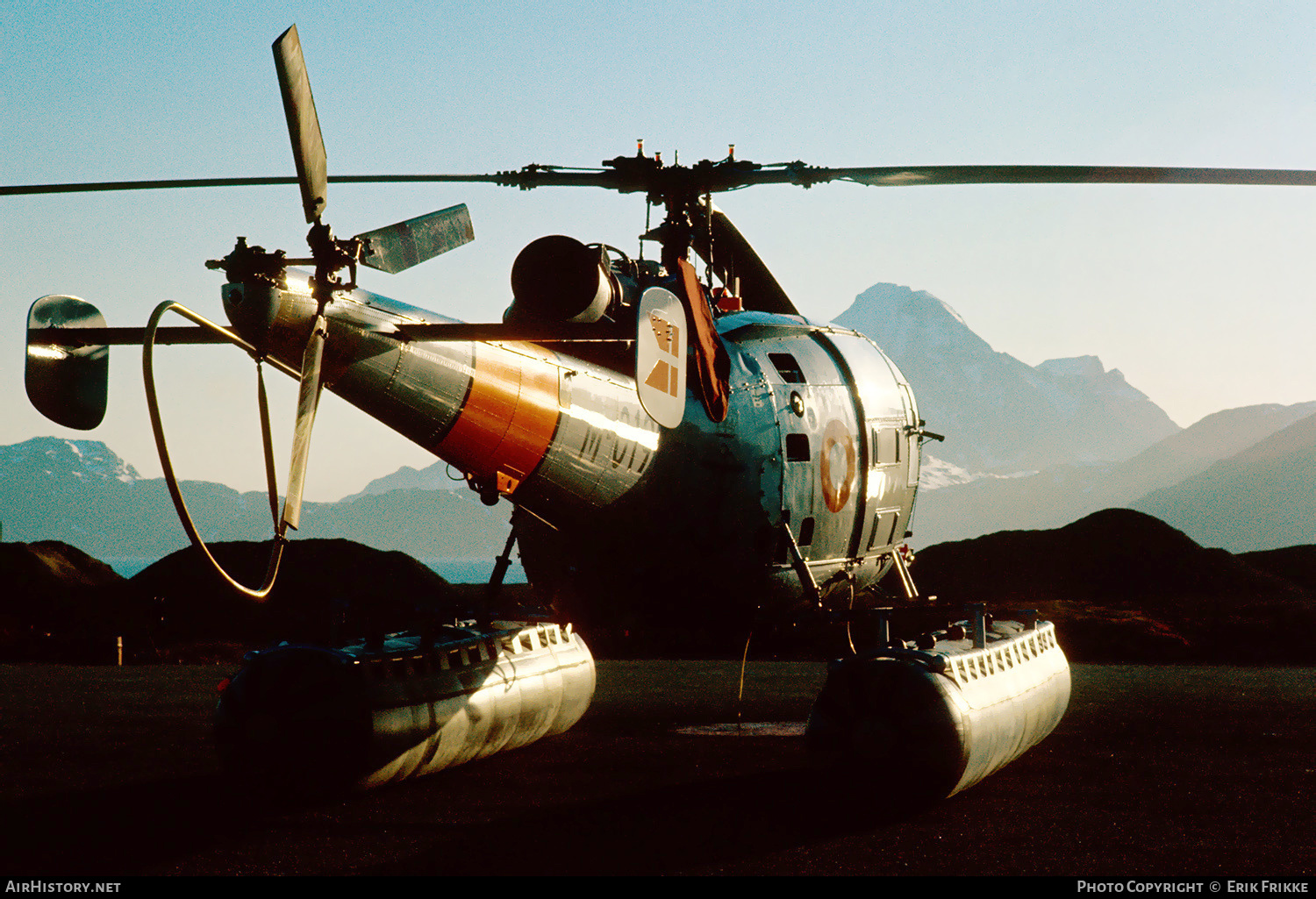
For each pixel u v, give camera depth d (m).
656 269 10.57
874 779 8.48
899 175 9.06
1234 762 11.48
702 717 14.84
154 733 13.44
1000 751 9.33
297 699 8.94
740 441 10.17
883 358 12.79
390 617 10.02
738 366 10.63
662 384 8.59
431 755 9.55
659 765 11.12
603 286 8.47
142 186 8.34
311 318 7.36
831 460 11.02
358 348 7.70
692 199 10.10
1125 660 24.69
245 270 7.02
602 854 7.73
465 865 7.46
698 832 8.35
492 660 10.62
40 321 7.05
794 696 17.19
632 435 9.47
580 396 9.11
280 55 6.04
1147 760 11.54
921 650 8.84
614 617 10.62
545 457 8.96
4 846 7.93
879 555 12.27
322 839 8.12
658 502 9.78
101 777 10.57
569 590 10.52
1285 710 15.72
